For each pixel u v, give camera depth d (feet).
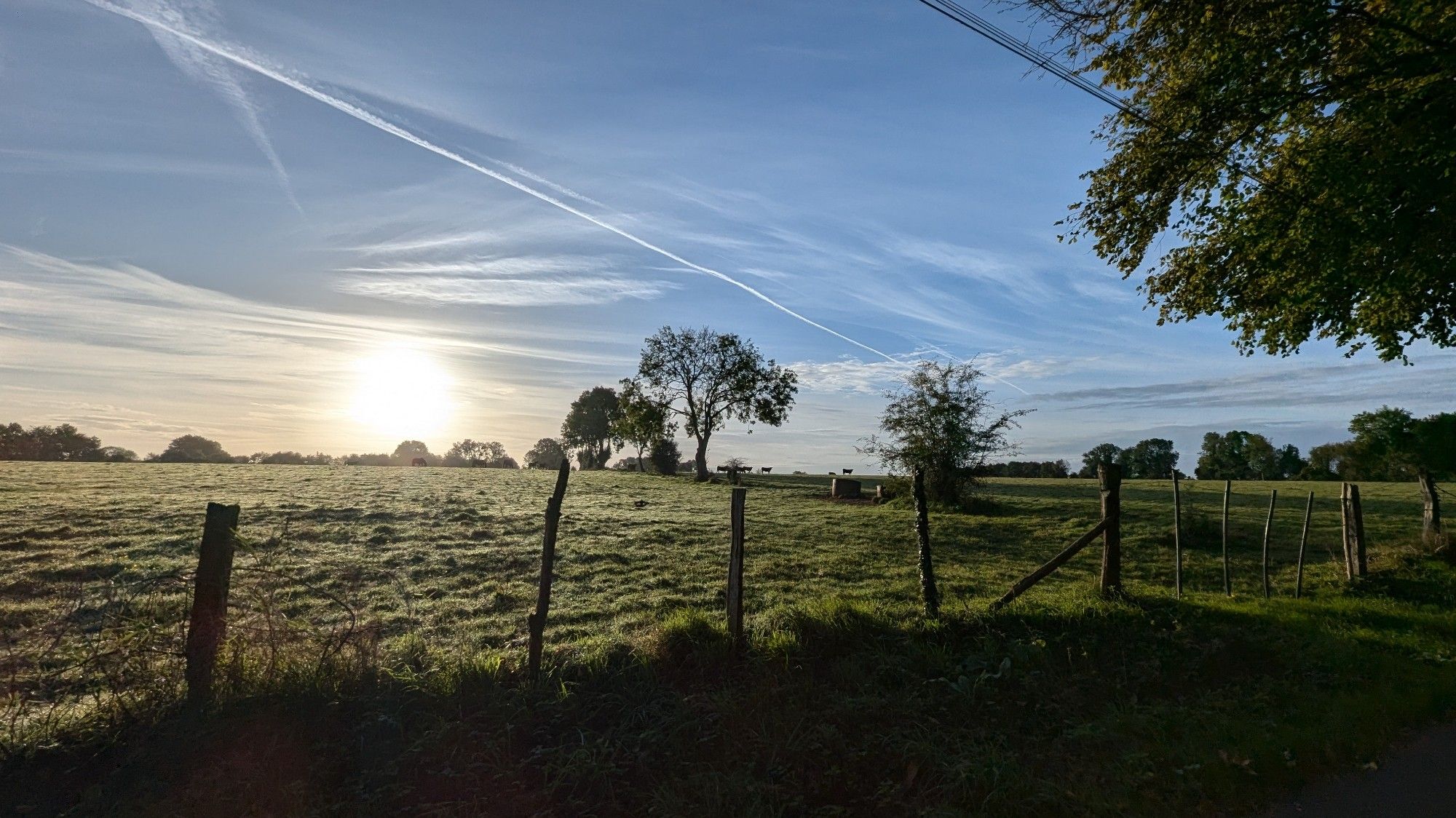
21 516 59.77
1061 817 16.14
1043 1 41.73
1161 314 61.46
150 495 77.15
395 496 88.22
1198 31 41.52
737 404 211.61
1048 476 226.79
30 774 16.49
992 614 28.40
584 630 34.91
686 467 267.39
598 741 18.29
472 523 68.74
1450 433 52.80
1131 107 49.34
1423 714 22.30
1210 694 23.20
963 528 77.00
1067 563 56.70
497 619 36.83
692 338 210.79
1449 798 17.04
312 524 63.31
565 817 16.01
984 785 17.13
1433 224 40.60
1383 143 39.04
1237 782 17.66
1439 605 37.45
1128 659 25.76
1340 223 44.11
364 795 16.22
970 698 21.76
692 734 19.12
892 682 22.91
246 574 22.79
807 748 18.48
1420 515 82.99
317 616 34.65
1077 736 19.85
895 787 17.22
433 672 20.79
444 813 15.80
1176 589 41.29
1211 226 54.44
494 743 18.07
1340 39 40.19
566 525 70.64
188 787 16.37
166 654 19.24
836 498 117.50
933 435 94.32
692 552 58.34
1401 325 57.11
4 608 34.14
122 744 17.61
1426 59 37.78
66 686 18.54
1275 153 50.21
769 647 24.09
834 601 29.32
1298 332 57.67
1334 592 41.29
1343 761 19.16
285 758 17.35
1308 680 24.62
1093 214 53.47
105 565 44.42
